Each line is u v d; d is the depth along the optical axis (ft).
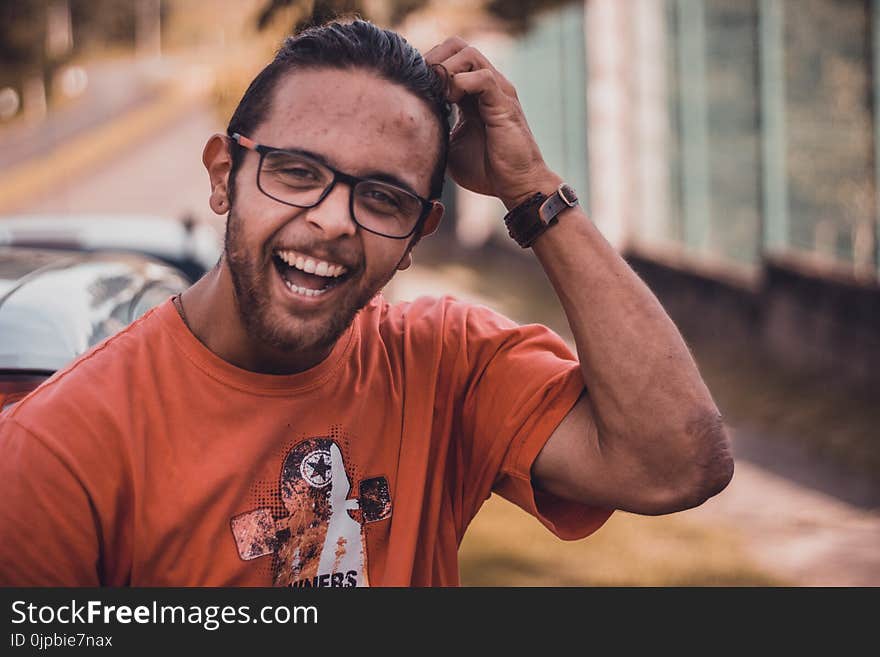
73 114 89.20
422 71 5.09
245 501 4.91
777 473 20.92
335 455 5.15
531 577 14.73
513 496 5.78
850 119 25.91
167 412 4.86
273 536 4.94
